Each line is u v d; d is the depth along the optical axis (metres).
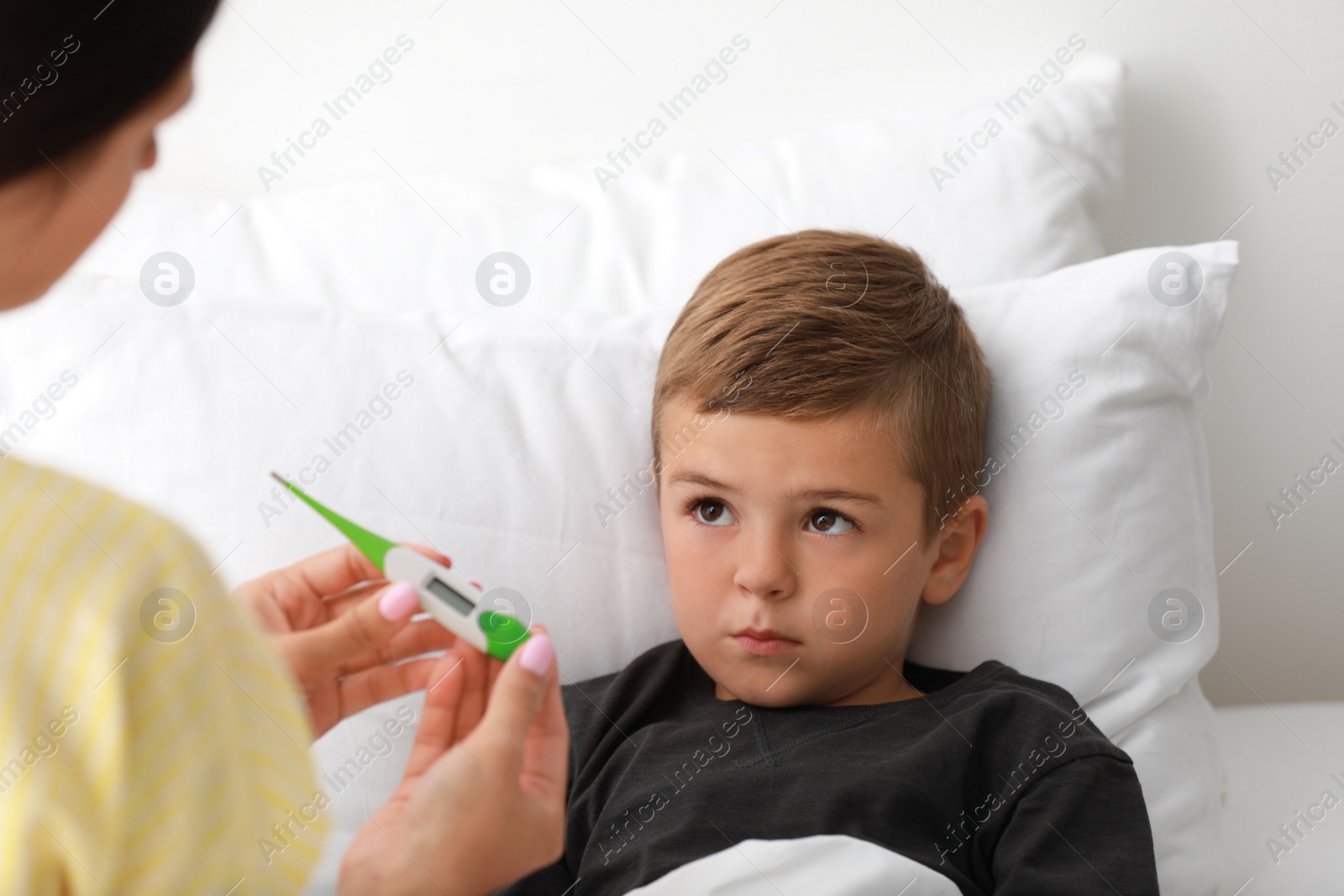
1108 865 0.75
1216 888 0.88
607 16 1.32
